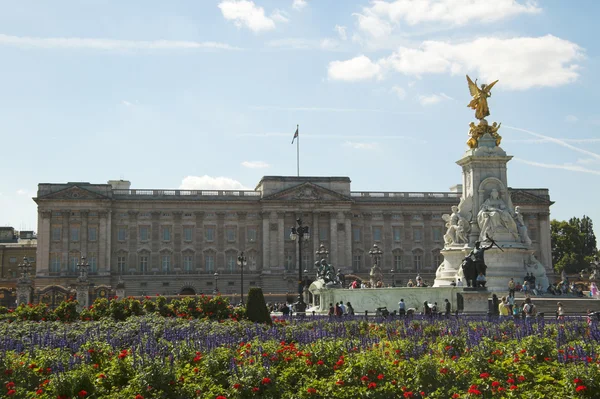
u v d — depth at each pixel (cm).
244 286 15562
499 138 6894
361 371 2111
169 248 15438
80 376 2095
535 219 16088
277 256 15512
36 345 2914
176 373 2119
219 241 15638
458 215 6775
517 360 2264
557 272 18175
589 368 1991
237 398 2039
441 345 2741
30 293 9238
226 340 2936
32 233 19038
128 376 2189
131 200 15350
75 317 4194
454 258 6706
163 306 4394
